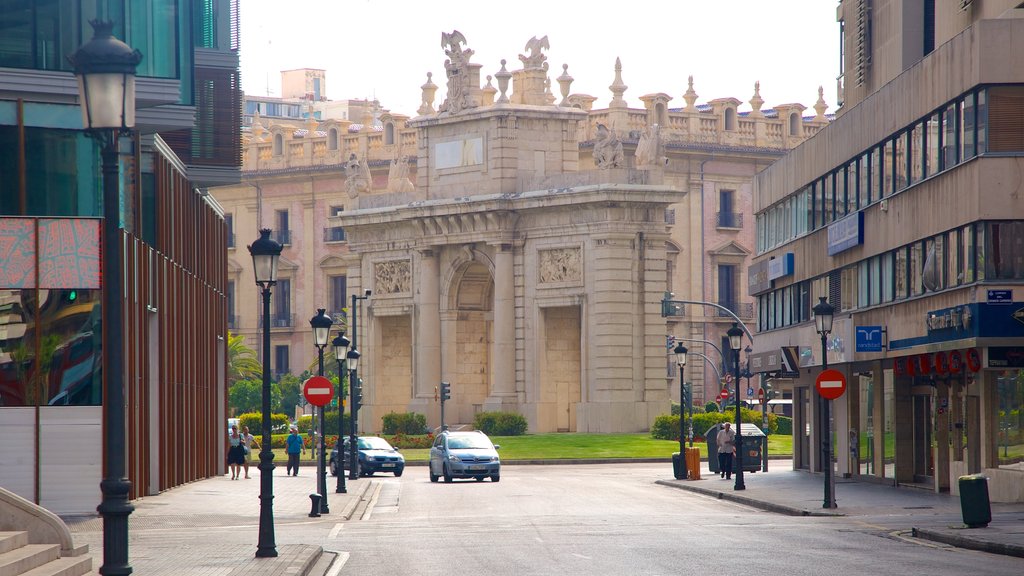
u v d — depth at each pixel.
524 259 113.06
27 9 44.16
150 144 53.12
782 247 74.38
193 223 62.19
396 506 52.59
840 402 66.69
